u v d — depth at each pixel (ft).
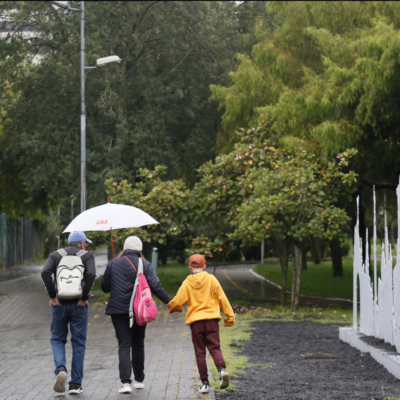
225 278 98.99
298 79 63.21
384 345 27.76
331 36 55.62
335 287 79.92
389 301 27.89
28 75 74.33
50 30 73.31
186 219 54.65
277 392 20.25
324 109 53.11
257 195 47.83
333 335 36.04
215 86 67.46
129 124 71.97
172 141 77.15
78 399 19.11
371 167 60.70
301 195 46.32
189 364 25.43
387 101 51.42
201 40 73.87
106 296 57.36
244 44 79.05
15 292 62.49
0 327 41.81
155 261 93.81
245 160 52.85
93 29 71.92
